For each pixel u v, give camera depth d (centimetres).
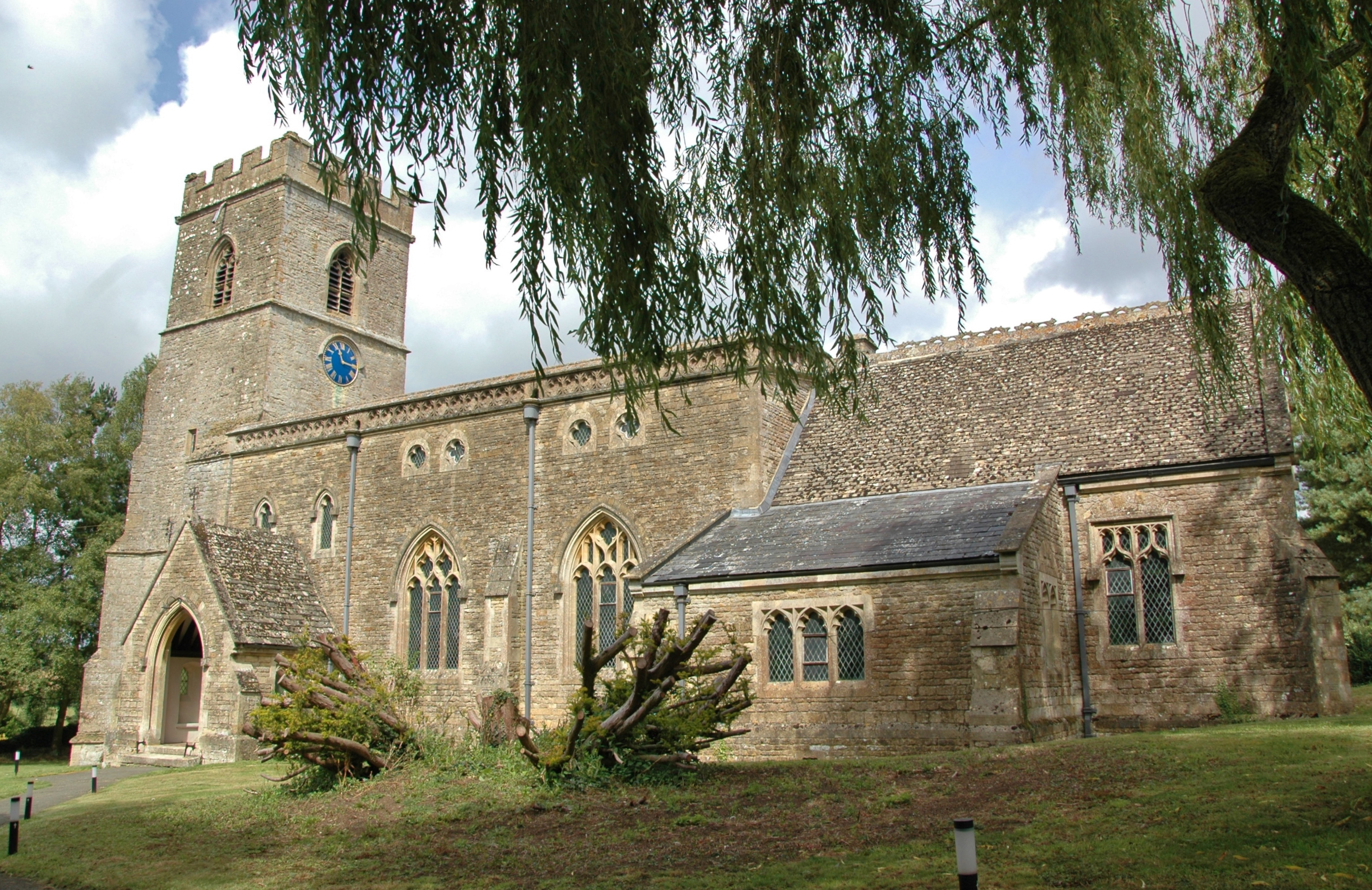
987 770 1318
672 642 1464
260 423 3619
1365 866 743
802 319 1142
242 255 3884
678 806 1261
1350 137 1177
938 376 2647
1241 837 862
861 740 1884
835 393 1278
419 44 916
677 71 1062
